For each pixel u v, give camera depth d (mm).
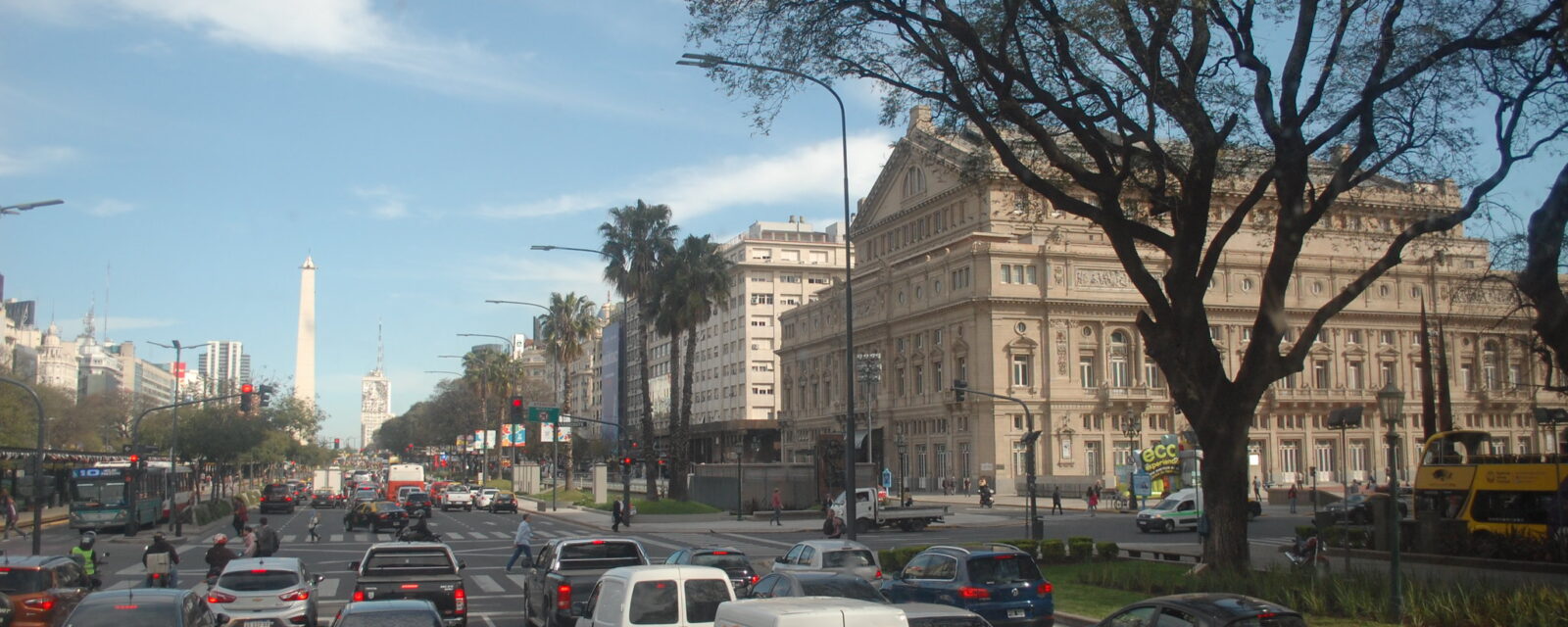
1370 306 90062
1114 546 32156
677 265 66438
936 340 88812
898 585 21141
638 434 149875
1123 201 28016
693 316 66312
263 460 108000
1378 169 24672
